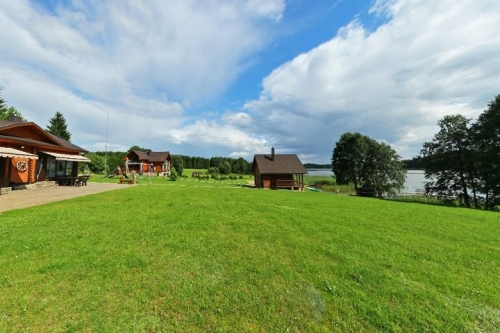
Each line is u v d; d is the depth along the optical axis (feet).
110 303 12.71
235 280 15.66
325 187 173.06
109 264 16.67
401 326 12.35
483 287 16.62
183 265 17.19
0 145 55.62
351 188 170.50
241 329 11.59
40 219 26.78
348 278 16.87
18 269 15.46
